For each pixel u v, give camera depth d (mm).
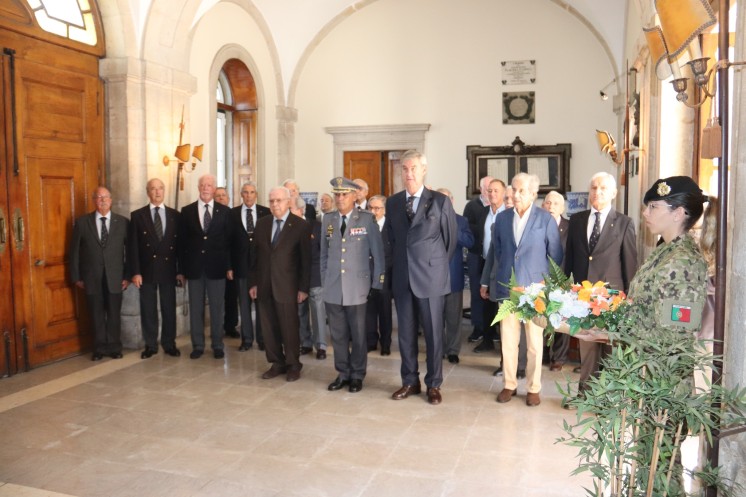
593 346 4020
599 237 4195
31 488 3070
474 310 6129
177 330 6484
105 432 3803
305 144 10078
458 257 5332
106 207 5453
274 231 4891
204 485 3107
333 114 9984
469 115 9547
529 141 9367
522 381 4824
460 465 3334
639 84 6492
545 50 9258
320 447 3576
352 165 10000
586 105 9156
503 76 9398
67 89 5504
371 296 5707
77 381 4863
